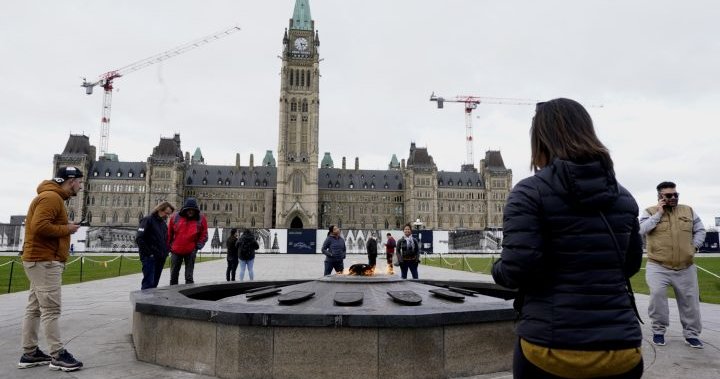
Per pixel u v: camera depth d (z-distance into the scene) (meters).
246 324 6.93
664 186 9.78
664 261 9.70
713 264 42.97
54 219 7.74
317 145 145.75
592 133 3.48
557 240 3.23
